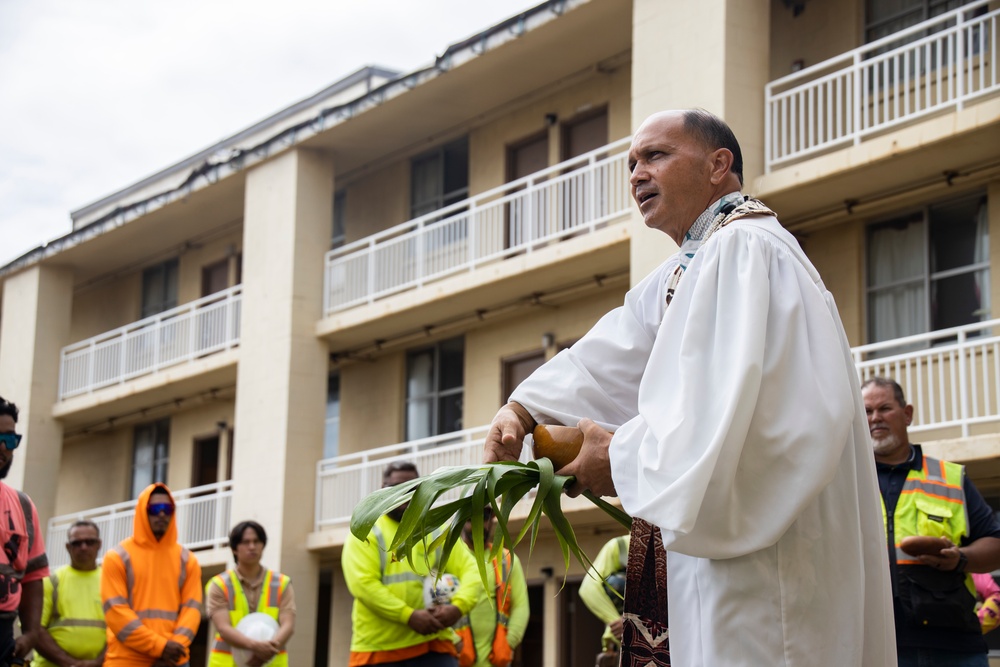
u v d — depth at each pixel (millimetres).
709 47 16391
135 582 9469
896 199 15547
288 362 22391
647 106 17047
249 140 28297
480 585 8727
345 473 21688
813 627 2434
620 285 19234
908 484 5566
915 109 15922
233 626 10109
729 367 2428
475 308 20984
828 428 2410
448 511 2740
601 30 19031
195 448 26984
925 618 5168
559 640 18328
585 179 20000
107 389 27281
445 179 22625
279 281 22953
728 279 2533
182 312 27781
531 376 2957
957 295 15219
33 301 28984
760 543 2385
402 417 22516
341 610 22406
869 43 16562
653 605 2705
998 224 14828
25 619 7172
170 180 30578
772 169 16266
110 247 28438
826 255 16422
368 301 22156
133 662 9219
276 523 21859
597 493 2707
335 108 22312
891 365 15492
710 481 2355
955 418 13398
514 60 20078
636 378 2926
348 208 24359
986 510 5562
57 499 30391
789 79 16078
